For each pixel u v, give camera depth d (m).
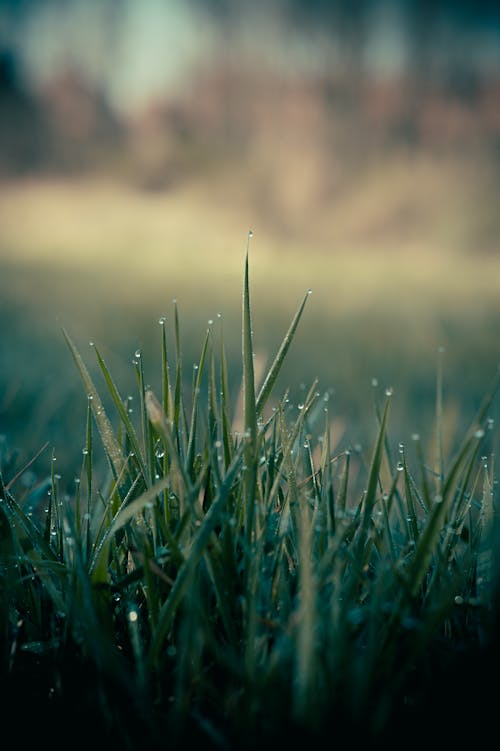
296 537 0.38
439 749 0.35
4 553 0.38
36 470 0.61
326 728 0.34
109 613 0.37
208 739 0.36
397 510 0.43
